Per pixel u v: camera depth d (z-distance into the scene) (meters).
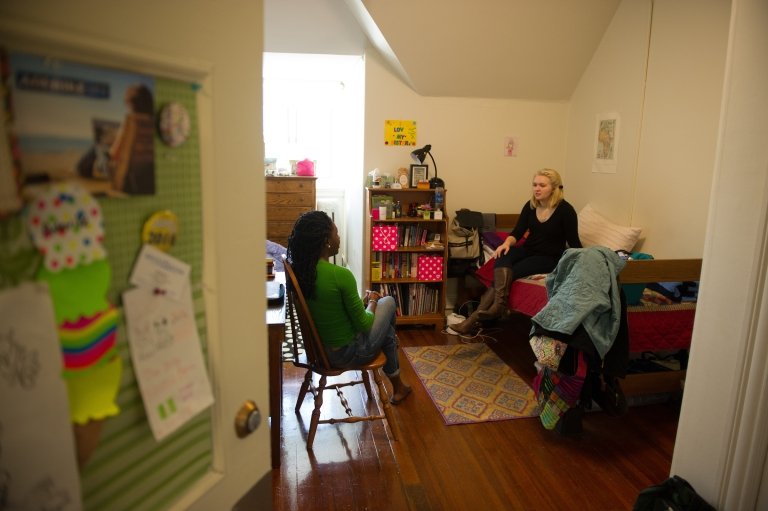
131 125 0.56
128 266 0.58
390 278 4.01
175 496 0.69
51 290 0.50
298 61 4.30
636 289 2.70
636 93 3.56
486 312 3.38
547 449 2.43
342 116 5.15
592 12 3.67
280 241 4.93
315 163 5.24
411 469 2.25
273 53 3.95
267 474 0.89
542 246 3.47
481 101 4.18
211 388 0.72
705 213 3.05
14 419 0.47
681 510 1.57
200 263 0.69
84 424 0.54
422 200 4.12
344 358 2.32
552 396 2.40
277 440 2.21
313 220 2.20
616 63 3.74
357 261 4.57
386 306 2.50
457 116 4.17
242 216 0.75
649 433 2.58
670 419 2.72
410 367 3.32
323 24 3.88
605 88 3.87
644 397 2.86
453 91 4.08
